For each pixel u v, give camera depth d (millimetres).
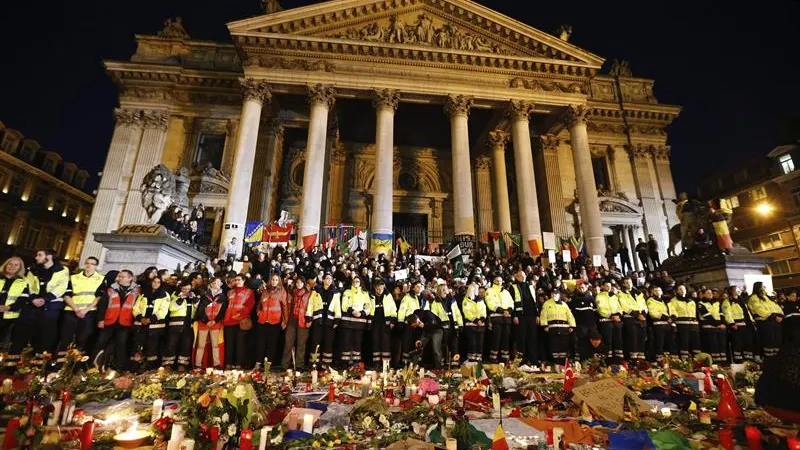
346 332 10812
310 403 6484
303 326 10508
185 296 10281
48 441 4211
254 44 25656
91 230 27344
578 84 27875
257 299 10938
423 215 34156
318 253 18672
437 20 28203
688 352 12594
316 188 23766
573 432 5023
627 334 12125
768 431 4699
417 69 26859
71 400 5309
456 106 26375
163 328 10148
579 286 12312
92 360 9141
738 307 13086
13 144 42031
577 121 27141
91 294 9352
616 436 4801
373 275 13922
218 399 4555
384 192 23922
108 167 29000
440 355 10875
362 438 4887
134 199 28219
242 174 23391
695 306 13047
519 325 11859
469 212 24188
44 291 8828
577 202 30688
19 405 5711
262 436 4266
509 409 6438
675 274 19812
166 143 30250
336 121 30688
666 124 34625
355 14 26922
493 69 27312
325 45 26000
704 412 5539
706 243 18594
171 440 4152
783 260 38938
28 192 43594
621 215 31625
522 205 25297
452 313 11516
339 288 11367
